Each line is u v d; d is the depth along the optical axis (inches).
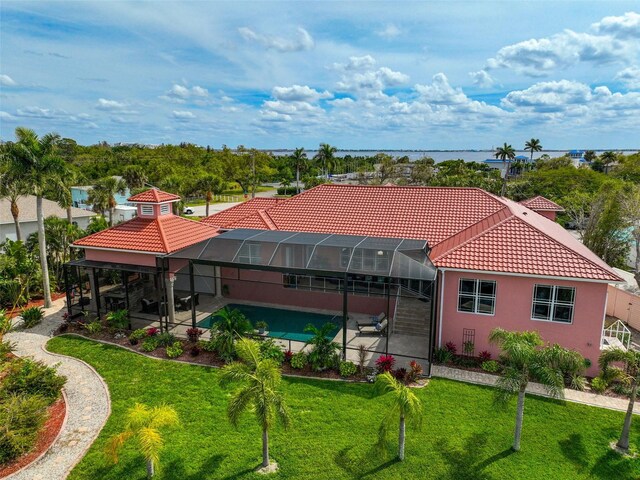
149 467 467.8
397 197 1168.8
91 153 5285.4
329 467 491.2
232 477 472.7
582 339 720.3
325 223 1091.9
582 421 590.9
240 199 3956.7
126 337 848.9
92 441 534.9
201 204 3595.0
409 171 4512.8
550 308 729.0
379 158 4296.3
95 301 1003.9
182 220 1050.1
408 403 459.8
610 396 658.2
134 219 1001.5
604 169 4234.7
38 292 1138.7
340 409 607.2
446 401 632.4
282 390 657.6
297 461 499.8
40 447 522.9
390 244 871.7
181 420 577.9
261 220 1134.4
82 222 1919.3
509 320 750.5
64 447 522.9
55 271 1208.8
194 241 987.3
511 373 509.7
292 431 554.3
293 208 1190.9
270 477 474.0
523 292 734.5
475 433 557.3
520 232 796.6
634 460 513.7
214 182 2952.8
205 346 784.9
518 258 742.5
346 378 696.4
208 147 7485.2
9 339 848.9
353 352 799.1
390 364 701.9
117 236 956.6
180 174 4060.0
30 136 954.1
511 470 490.9
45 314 991.6
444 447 528.1
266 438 480.7
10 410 534.3
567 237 985.5
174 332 879.1
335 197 1217.4
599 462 509.4
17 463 493.7
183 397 636.7
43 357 767.1
